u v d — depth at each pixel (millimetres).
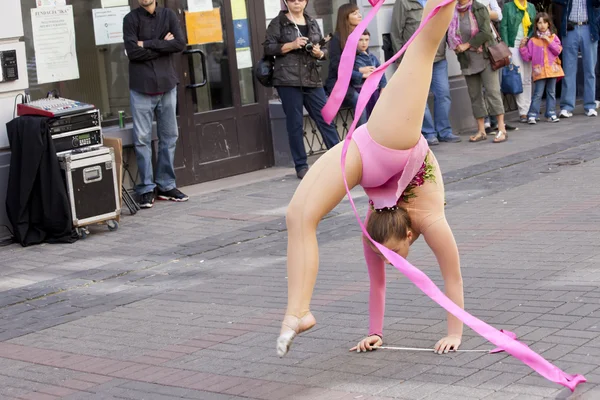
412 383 5523
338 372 5875
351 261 8898
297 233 5336
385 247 5488
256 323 7234
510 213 10172
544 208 10203
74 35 12141
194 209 11914
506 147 14648
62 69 12055
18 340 7438
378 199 5688
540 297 6977
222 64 13820
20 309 8320
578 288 7082
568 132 15617
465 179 12445
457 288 5926
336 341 6531
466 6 15109
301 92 13070
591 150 13672
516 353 5102
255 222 10953
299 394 5559
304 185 5395
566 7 16969
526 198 10883
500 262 8164
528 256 8250
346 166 5395
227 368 6227
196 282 8750
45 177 10516
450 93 16641
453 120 16734
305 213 5320
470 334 6344
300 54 12938
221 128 13797
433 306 7113
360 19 13836
